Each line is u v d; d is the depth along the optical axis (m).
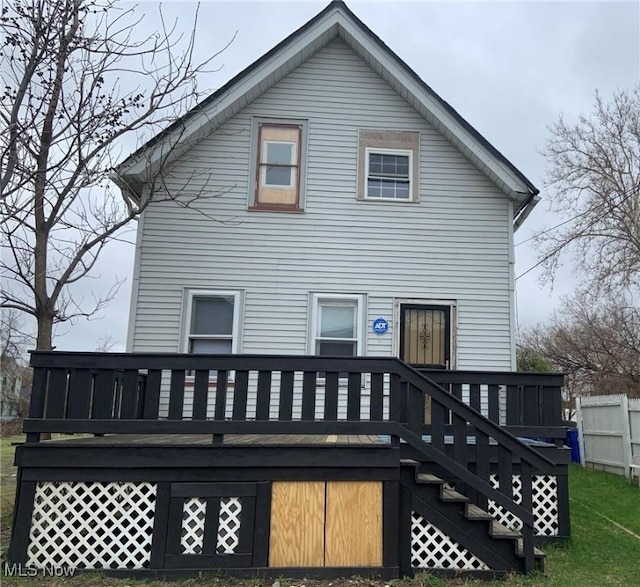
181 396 5.18
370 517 5.04
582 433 11.85
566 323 26.02
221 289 8.60
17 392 21.19
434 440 5.25
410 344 8.69
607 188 20.19
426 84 8.95
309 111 9.20
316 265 8.79
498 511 6.30
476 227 9.04
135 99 6.66
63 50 6.02
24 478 4.97
